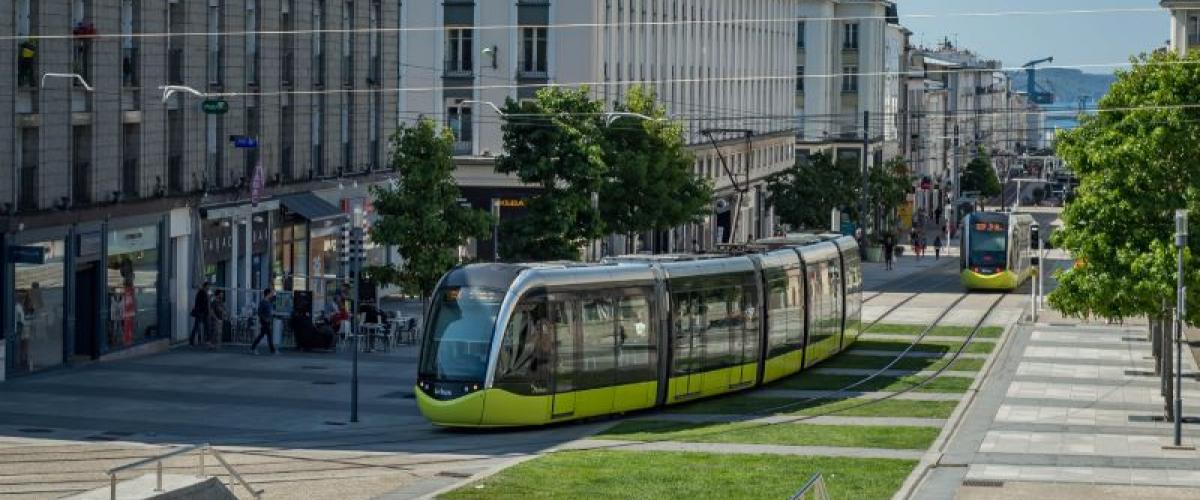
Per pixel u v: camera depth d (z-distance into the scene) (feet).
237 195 241.14
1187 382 205.26
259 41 246.88
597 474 132.46
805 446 150.20
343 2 273.95
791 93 560.20
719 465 138.21
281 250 256.93
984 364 224.74
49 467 134.31
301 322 224.74
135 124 216.95
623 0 363.35
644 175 286.05
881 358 234.79
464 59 338.75
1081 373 213.46
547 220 258.57
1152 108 169.37
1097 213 171.01
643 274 176.45
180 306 228.22
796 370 214.69
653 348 176.24
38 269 196.34
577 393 165.78
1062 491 131.23
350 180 278.26
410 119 338.95
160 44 221.05
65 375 195.42
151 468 134.10
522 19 337.11
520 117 258.98
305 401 180.34
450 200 208.95
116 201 210.38
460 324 161.99
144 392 183.73
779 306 207.00
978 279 373.40
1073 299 173.68
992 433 160.97
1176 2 429.79
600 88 343.05
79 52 204.33
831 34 603.67
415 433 159.94
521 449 148.46
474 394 158.40
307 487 126.41
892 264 453.99
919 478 134.72
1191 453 150.00
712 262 190.19
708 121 443.32
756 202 503.20
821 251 230.68
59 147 199.62
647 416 174.50
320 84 268.00
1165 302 169.37
